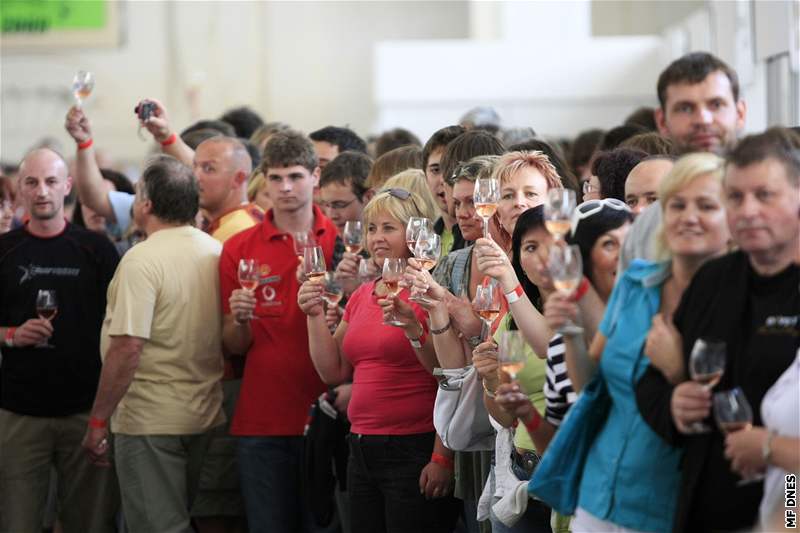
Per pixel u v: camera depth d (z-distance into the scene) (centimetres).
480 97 2988
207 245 1335
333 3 4800
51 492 1616
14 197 1620
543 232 844
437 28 4800
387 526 1130
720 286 670
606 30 4100
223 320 1330
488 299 927
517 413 787
